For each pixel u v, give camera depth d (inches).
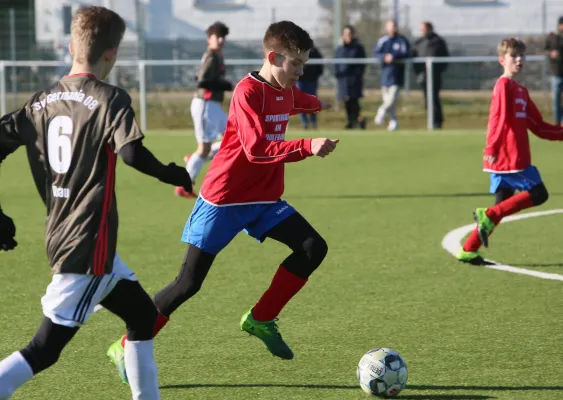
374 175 1130.7
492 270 614.9
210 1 2817.4
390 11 2544.3
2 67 1818.4
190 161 941.2
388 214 848.3
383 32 2470.5
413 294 551.8
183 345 453.7
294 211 418.9
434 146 1430.9
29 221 823.7
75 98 308.5
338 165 1229.7
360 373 376.5
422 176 1116.5
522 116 617.0
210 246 408.5
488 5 2655.0
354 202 922.7
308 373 409.1
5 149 319.0
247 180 406.3
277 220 414.0
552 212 849.5
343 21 2500.0
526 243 707.4
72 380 403.5
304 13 2691.9
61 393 386.6
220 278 597.0
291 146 371.2
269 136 412.8
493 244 705.6
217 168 407.8
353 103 1717.5
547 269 617.0
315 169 1192.8
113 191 309.0
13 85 1891.0
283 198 954.7
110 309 322.3
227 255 668.1
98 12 315.9
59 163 306.7
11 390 305.1
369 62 1676.9
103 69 319.3
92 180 304.8
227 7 2787.9
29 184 1079.0
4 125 315.6
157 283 586.9
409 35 2573.8
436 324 486.3
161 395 382.6
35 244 715.4
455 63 2091.5
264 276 601.3
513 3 2642.7
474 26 2664.9
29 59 2576.3
